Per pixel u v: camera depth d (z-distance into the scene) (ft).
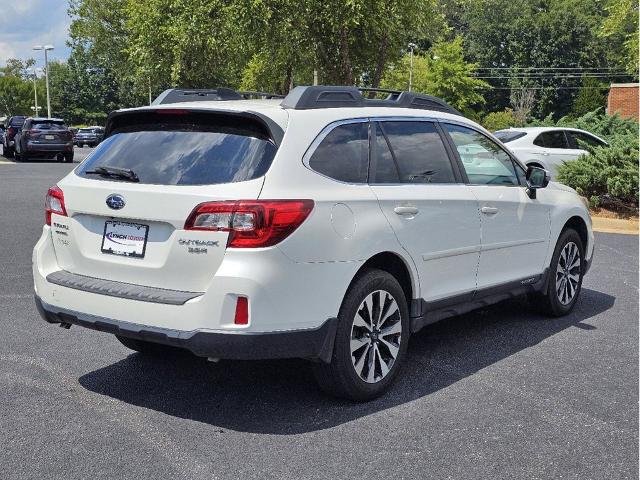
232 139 13.94
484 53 269.64
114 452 12.32
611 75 246.06
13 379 15.70
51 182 62.44
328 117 14.79
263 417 13.96
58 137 96.48
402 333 15.60
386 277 14.99
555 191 21.74
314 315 13.50
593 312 22.72
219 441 12.84
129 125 15.37
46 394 14.89
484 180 18.66
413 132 16.80
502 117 204.44
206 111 14.10
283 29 51.03
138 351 17.69
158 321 13.16
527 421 13.96
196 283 13.15
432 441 12.98
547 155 52.95
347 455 12.35
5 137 111.24
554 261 21.30
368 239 14.42
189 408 14.35
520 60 260.62
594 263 30.99
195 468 11.80
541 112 259.80
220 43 59.57
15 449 12.35
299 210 13.21
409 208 15.53
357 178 14.88
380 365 15.06
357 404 14.73
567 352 18.47
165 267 13.41
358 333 14.65
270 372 16.61
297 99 14.71
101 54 172.76
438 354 18.19
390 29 52.54
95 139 200.13
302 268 13.28
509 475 11.77
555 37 252.21
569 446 12.89
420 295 16.08
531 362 17.62
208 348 12.80
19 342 18.28
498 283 18.78
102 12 164.66
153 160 14.23
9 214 41.29
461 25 285.43
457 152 17.89
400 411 14.35
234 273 12.68
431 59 201.46
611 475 11.84
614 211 44.47
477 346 18.92
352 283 14.40
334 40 53.88
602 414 14.38
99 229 14.43
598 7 251.60
